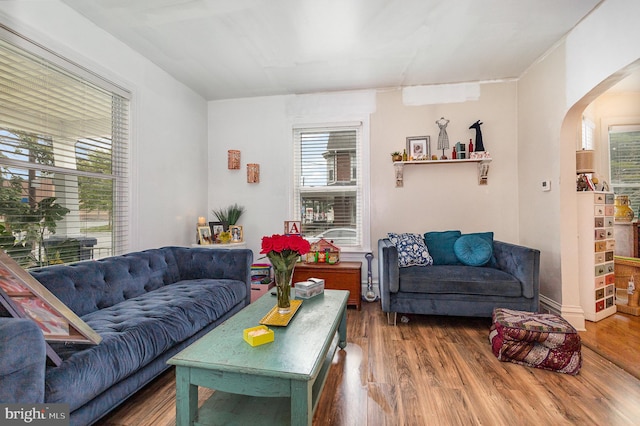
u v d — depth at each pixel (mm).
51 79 2006
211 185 3936
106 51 2391
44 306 1273
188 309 1927
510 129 3365
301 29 2418
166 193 3100
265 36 2510
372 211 3617
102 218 2400
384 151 3596
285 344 1332
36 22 1858
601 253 2807
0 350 960
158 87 2998
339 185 3768
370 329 2615
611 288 2922
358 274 3148
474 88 3428
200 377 1198
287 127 3783
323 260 3398
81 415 1211
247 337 1352
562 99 2602
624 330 2531
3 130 1742
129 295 2111
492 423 1423
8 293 1252
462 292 2539
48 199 1998
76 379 1177
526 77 3166
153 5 2096
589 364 1982
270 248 1658
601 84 2189
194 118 3637
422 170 3521
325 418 1459
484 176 3346
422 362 2014
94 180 2330
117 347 1388
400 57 2881
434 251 3074
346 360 2045
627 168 3820
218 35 2488
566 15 2270
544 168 2873
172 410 1542
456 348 2229
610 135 3857
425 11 2205
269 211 3820
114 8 2115
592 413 1493
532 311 2445
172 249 2783
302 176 3840
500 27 2416
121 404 1589
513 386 1729
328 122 3705
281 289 1688
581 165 2824
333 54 2818
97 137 2355
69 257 2133
